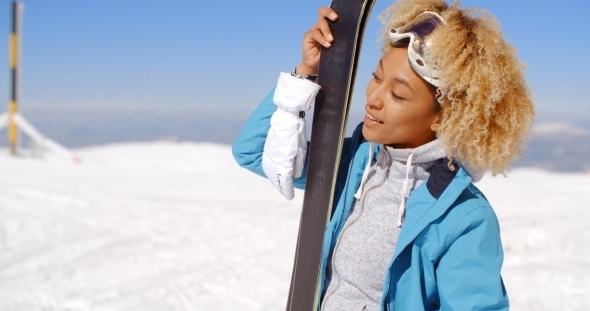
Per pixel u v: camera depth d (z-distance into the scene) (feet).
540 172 70.18
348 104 5.65
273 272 20.20
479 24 4.97
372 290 5.44
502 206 35.40
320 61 5.79
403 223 5.16
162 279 19.33
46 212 30.58
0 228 26.63
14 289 18.28
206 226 27.78
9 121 81.41
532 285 17.07
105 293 17.93
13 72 81.66
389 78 5.09
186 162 84.07
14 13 78.59
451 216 4.94
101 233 26.07
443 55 4.82
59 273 19.99
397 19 5.41
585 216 27.20
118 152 91.09
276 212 32.32
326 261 5.75
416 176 5.34
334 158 5.66
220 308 16.65
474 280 4.83
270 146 5.91
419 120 5.10
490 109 4.85
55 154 83.10
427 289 5.07
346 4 5.70
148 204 34.04
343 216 5.71
